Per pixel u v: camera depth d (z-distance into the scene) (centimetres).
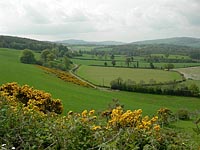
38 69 8219
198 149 521
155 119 636
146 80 9794
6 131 511
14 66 7938
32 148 471
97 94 6625
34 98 1788
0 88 1748
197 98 7975
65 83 7262
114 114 664
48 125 538
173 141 532
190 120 3531
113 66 13300
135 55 18188
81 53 17100
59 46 15200
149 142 496
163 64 14538
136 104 6234
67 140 487
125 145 481
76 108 4534
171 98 7806
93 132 530
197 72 12638
